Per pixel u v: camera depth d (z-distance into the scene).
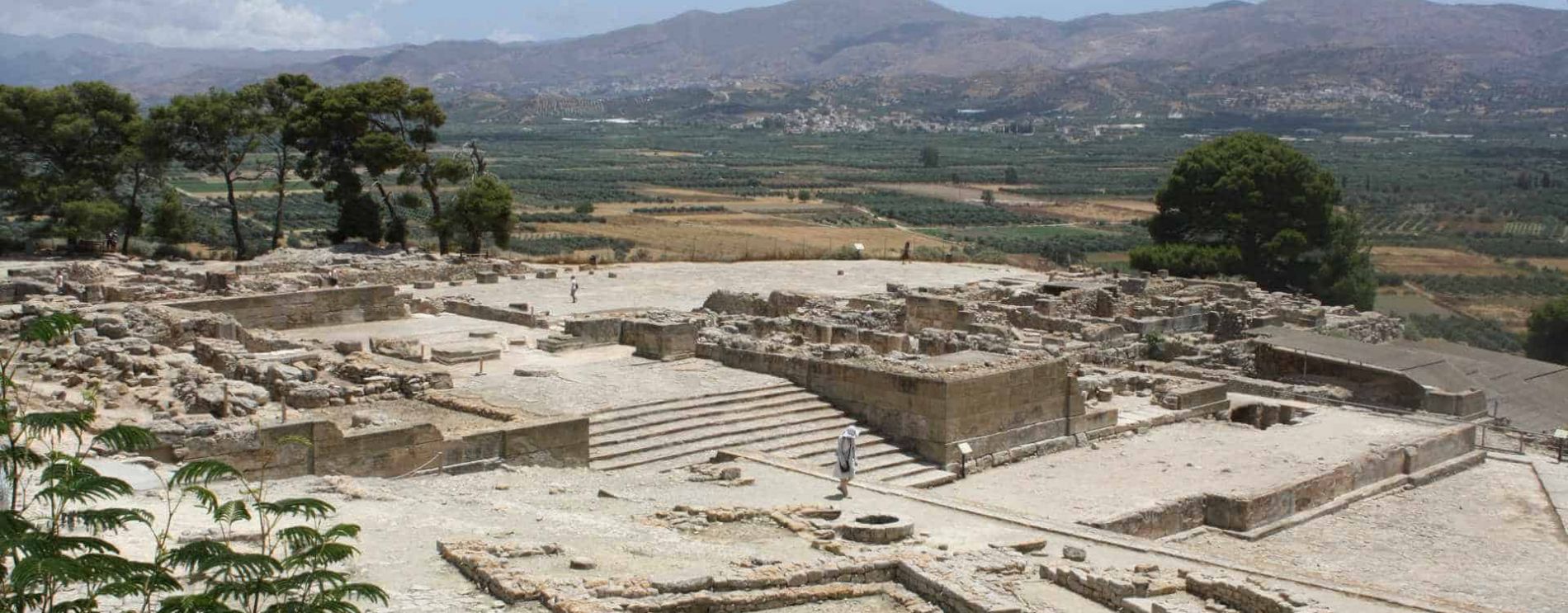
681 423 40.72
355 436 32.78
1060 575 25.73
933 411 41.03
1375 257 159.75
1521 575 33.19
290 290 66.06
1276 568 29.94
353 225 94.31
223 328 47.38
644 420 40.47
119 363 39.94
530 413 38.50
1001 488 39.09
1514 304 129.75
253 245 107.00
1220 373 57.66
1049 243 175.38
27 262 80.44
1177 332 66.56
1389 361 57.66
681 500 31.83
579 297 75.62
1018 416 43.09
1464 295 133.88
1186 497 36.75
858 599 24.11
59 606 16.95
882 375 42.47
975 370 42.41
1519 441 50.00
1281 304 74.38
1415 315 118.25
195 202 160.12
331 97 92.31
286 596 18.17
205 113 89.00
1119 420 47.38
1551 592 31.64
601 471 36.34
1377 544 35.81
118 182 91.00
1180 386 51.03
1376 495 40.88
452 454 34.44
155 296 60.16
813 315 61.06
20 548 16.89
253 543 23.83
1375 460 41.75
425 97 95.50
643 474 35.66
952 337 54.50
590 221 182.62
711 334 50.47
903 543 27.86
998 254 135.12
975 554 26.97
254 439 31.34
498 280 82.44
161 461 30.56
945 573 24.81
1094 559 28.39
